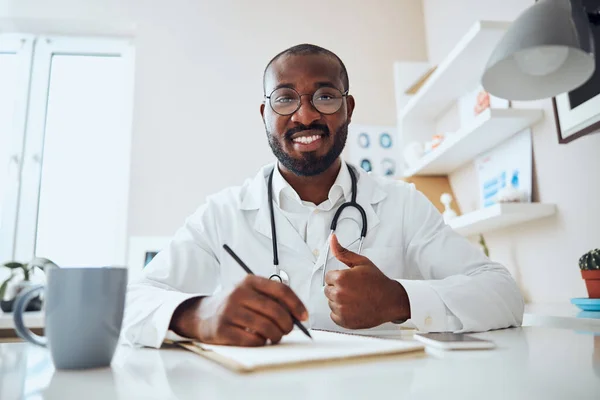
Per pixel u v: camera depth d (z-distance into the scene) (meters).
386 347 0.55
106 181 2.56
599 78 1.20
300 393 0.38
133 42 2.67
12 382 0.44
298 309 0.61
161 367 0.51
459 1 2.20
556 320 0.97
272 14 2.60
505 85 0.92
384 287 0.77
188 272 1.11
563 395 0.36
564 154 1.44
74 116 2.61
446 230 1.16
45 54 2.61
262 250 1.12
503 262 1.80
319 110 1.12
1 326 1.41
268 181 1.20
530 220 1.62
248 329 0.59
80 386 0.42
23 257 2.41
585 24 0.82
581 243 1.37
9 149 2.50
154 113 2.42
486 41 1.62
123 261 2.34
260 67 2.54
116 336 0.52
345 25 2.64
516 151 1.68
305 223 1.16
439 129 2.39
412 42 2.65
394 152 2.47
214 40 2.53
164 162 2.37
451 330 0.78
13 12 2.47
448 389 0.38
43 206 2.51
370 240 1.15
